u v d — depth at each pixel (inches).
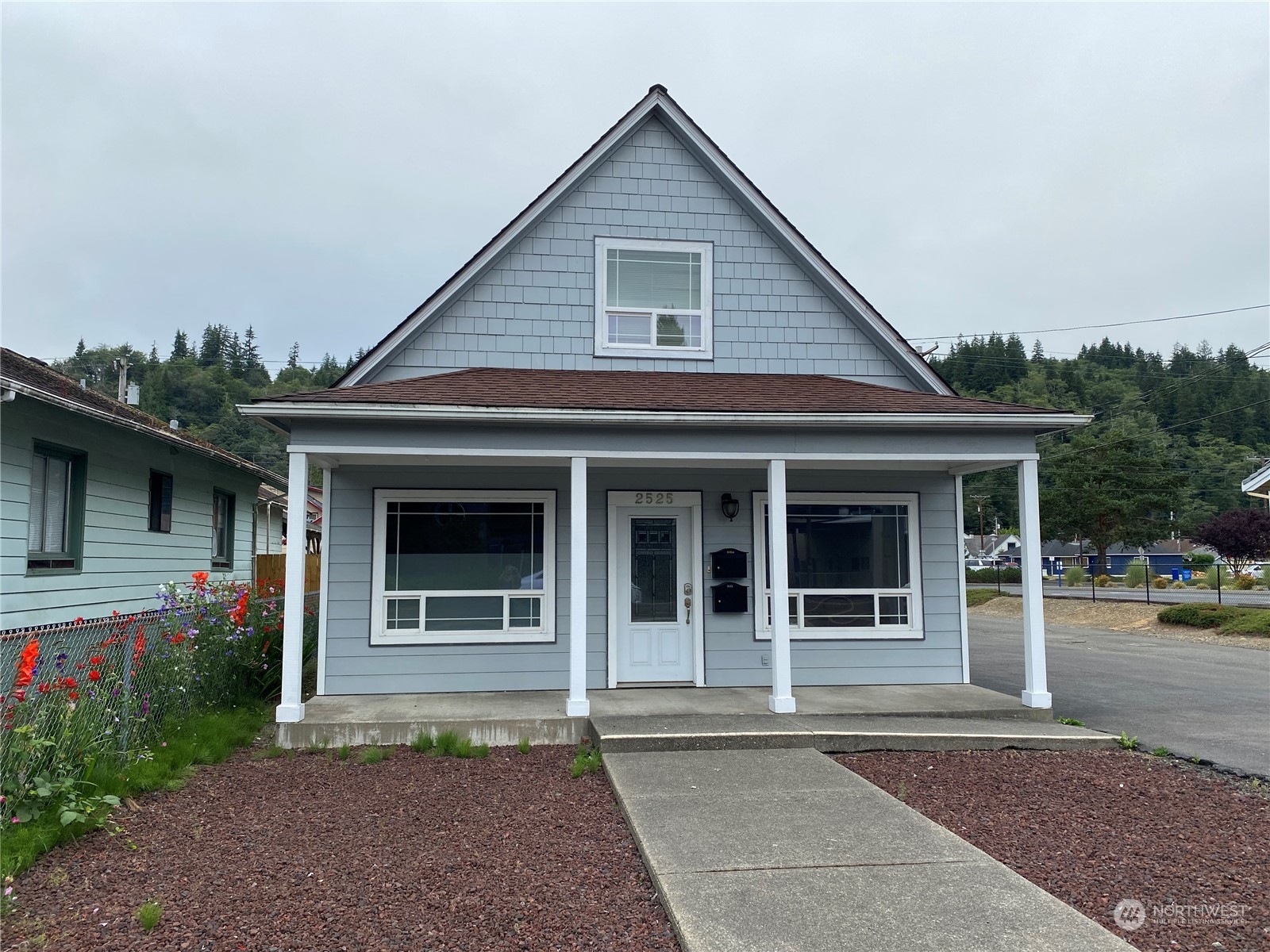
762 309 415.8
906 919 152.9
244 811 226.1
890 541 399.2
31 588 385.4
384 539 366.9
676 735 281.1
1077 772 266.5
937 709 328.2
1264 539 1524.4
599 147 404.8
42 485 409.4
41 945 147.7
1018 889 167.2
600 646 374.3
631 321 408.8
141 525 507.8
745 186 411.2
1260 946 148.2
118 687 257.8
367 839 203.6
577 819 219.6
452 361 394.0
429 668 362.9
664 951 146.0
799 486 393.4
